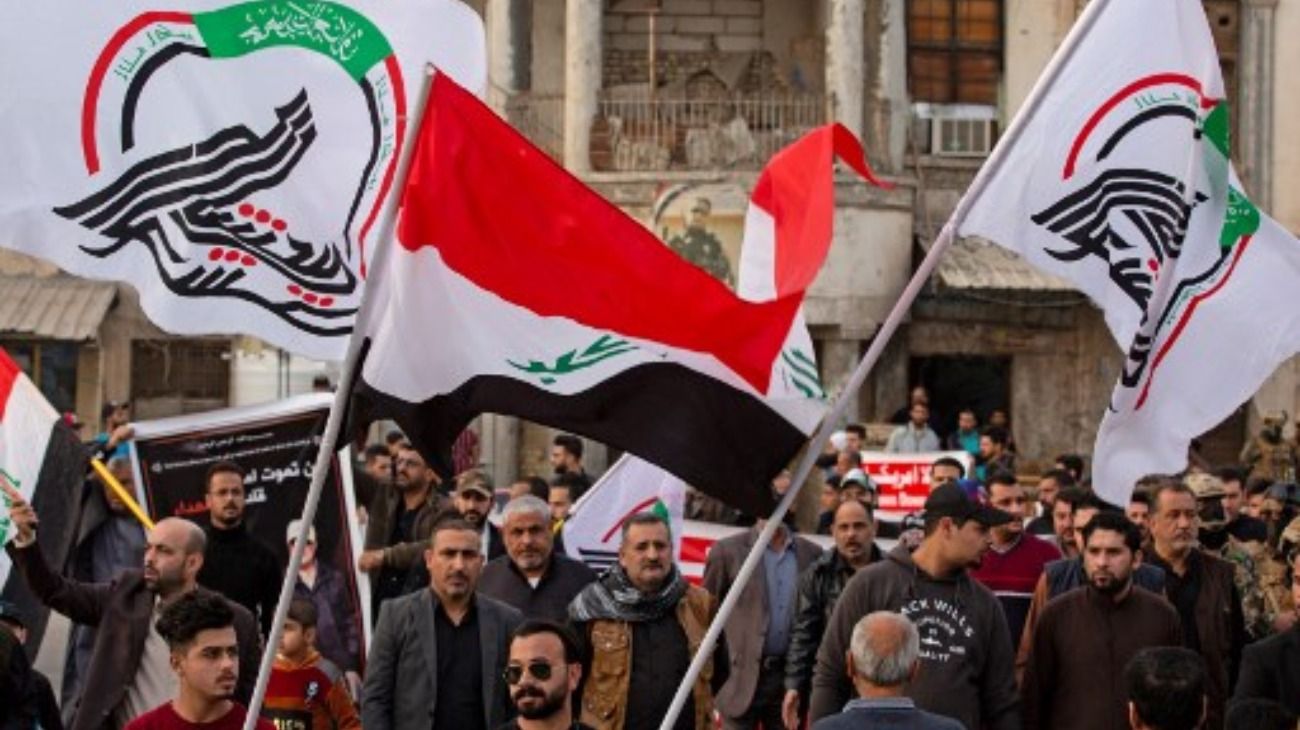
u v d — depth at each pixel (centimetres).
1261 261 1361
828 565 1589
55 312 4153
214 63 1245
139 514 1499
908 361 4256
